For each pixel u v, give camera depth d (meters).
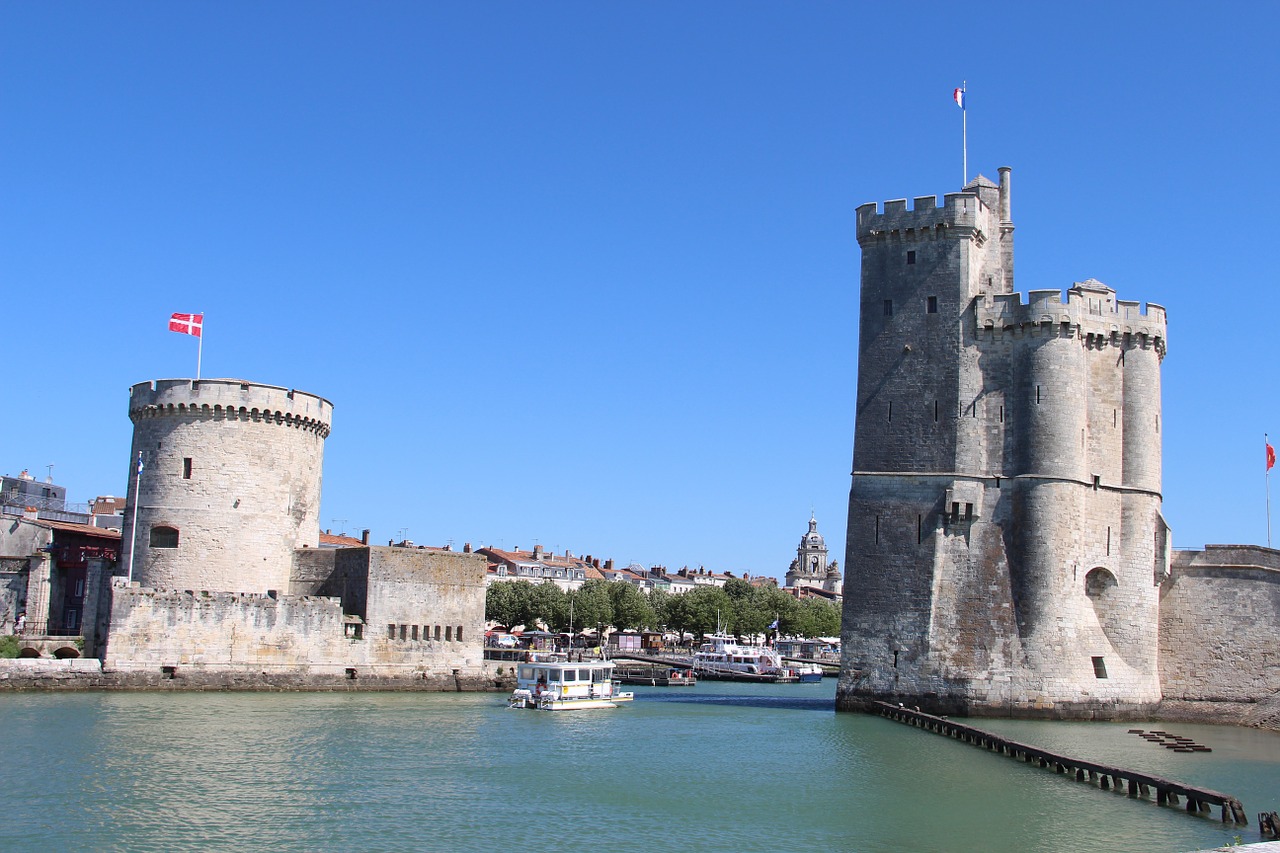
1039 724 70.50
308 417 93.31
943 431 76.12
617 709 85.06
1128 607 75.75
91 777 47.47
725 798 47.44
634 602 178.75
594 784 50.34
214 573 87.06
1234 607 75.75
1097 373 76.81
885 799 47.25
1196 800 44.12
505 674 93.81
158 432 88.81
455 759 56.12
